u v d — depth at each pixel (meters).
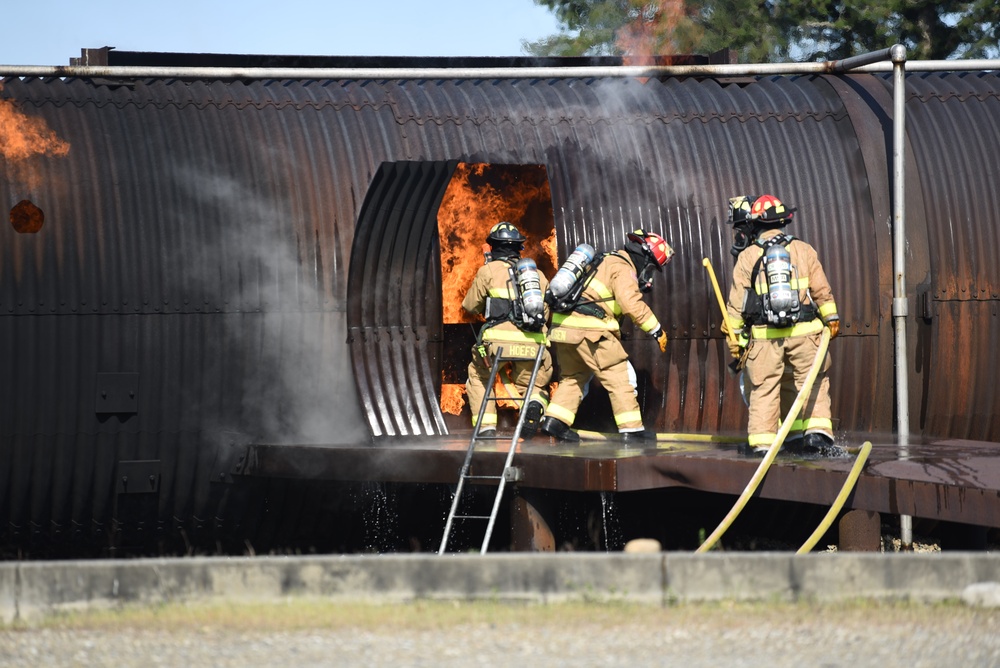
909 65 30.53
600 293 26.16
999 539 29.25
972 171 28.98
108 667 15.10
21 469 25.58
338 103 29.05
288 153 27.72
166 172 26.78
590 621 16.98
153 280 26.11
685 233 28.27
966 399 28.52
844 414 28.33
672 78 31.08
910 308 28.38
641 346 28.03
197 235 26.56
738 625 16.70
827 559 18.31
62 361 25.58
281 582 18.47
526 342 26.39
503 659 15.24
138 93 28.03
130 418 26.09
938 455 24.61
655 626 16.69
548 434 26.33
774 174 28.81
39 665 15.24
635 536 28.20
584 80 31.27
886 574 18.33
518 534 24.64
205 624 16.95
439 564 18.42
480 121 29.25
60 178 26.05
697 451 24.92
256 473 26.19
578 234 28.00
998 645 15.70
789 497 23.16
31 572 18.03
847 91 30.16
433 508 28.25
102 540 26.78
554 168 28.52
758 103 30.05
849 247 28.38
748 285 24.09
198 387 26.42
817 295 24.11
